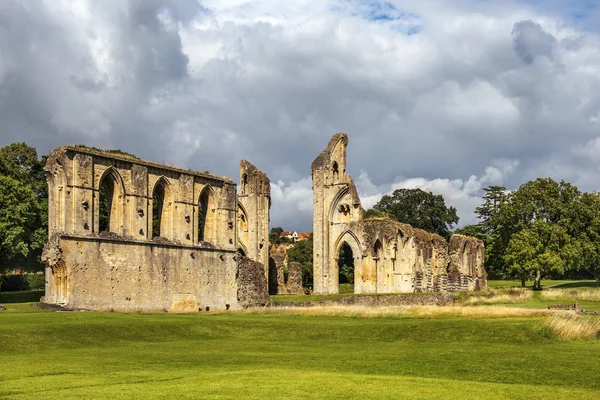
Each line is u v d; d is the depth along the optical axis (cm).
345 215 10062
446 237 15162
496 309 5691
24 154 9819
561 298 8206
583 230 11050
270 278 9944
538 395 2514
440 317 5353
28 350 3756
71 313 5522
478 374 3036
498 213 11656
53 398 2352
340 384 2639
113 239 6531
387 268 9750
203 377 2808
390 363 3347
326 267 10000
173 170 7269
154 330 4666
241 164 9888
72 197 6272
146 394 2422
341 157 10194
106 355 3597
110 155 6619
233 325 5078
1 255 8275
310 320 5412
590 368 3188
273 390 2502
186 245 7275
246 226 9756
